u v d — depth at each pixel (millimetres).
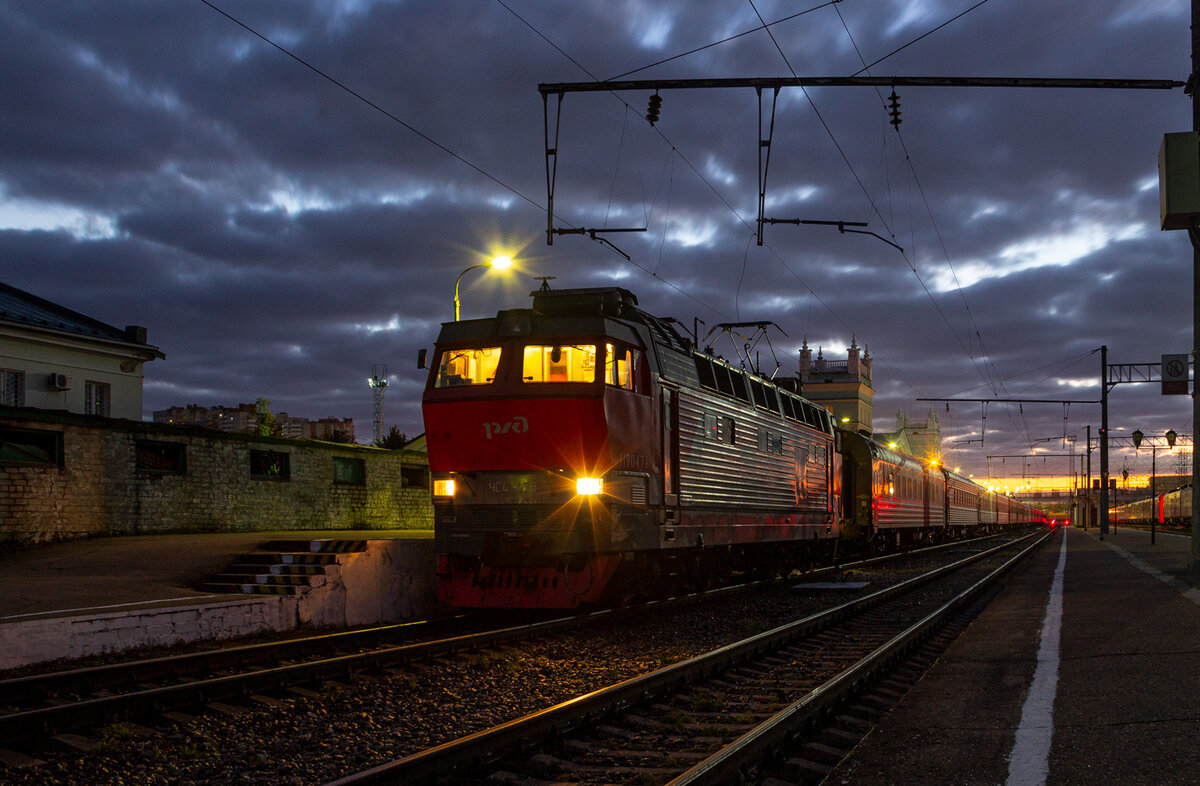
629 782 5508
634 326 13156
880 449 28344
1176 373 18109
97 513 16531
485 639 10297
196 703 7379
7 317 21281
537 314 12578
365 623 12750
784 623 13203
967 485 47500
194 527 18469
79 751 6215
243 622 10805
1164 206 14820
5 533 14789
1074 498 110812
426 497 26000
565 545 11898
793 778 5645
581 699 6852
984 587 17422
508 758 6012
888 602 15898
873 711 7387
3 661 8375
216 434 19109
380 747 6500
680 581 15727
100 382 23625
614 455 12156
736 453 16594
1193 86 14984
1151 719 6238
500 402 12156
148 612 9719
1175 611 11625
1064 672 8219
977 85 11336
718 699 7734
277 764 6105
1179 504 56656
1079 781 5078
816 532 21750
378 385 54469
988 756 5707
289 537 17156
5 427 15062
